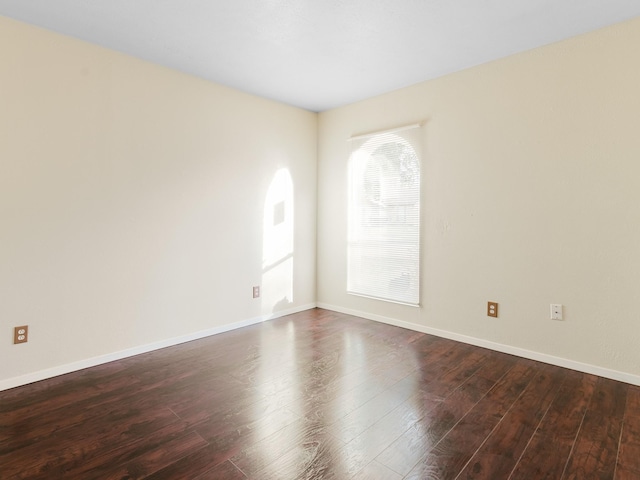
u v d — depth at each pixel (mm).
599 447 1706
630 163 2352
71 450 1675
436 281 3334
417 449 1698
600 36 2432
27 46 2332
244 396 2211
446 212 3238
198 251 3258
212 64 2959
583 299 2562
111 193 2723
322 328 3572
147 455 1645
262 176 3742
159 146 2975
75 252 2568
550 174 2672
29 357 2391
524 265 2820
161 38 2545
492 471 1547
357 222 3928
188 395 2219
